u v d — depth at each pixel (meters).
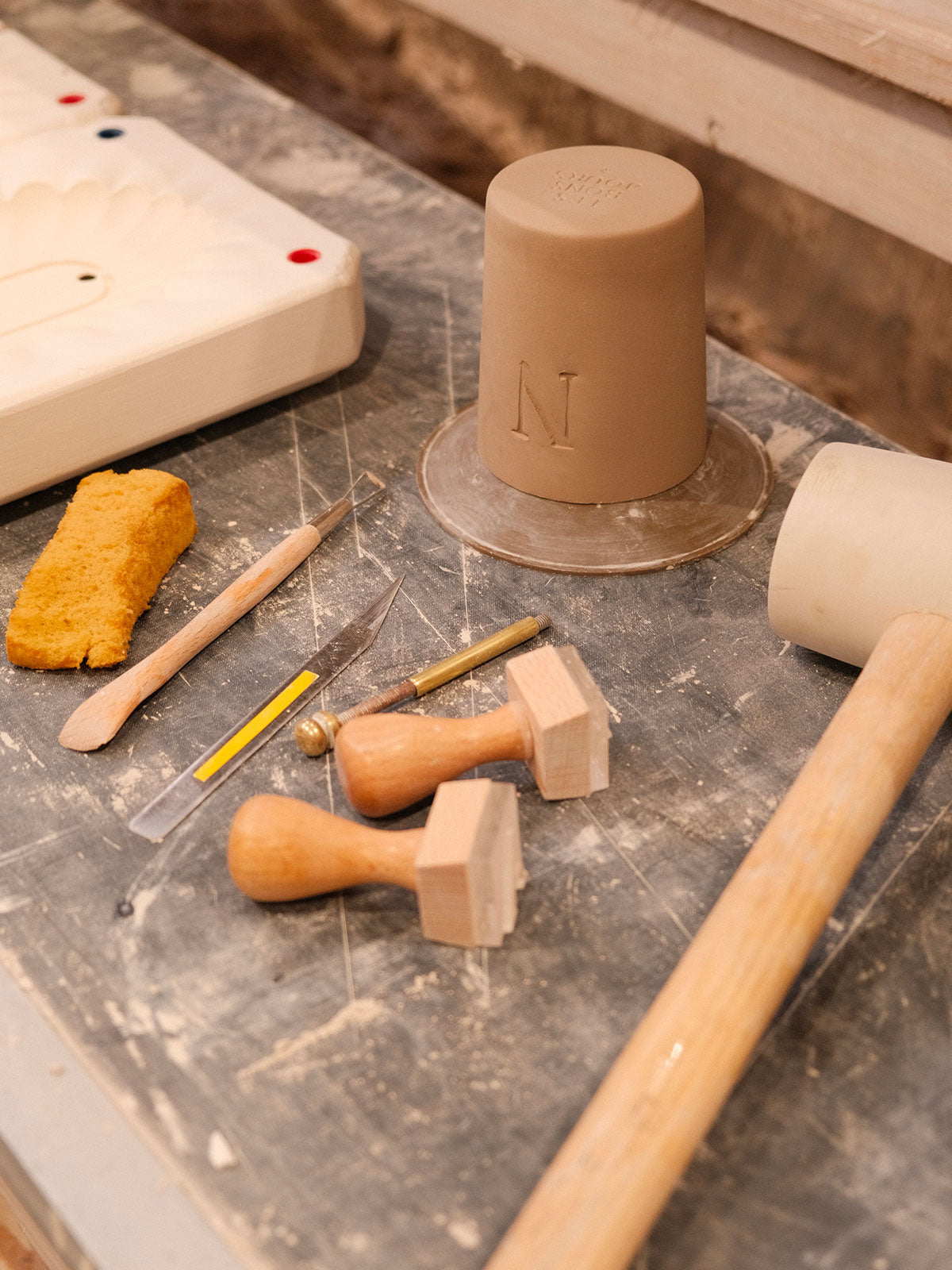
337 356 0.89
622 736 0.66
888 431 1.30
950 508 0.62
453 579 0.76
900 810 0.62
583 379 0.72
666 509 0.79
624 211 0.68
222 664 0.71
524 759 0.62
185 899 0.59
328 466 0.86
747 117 0.97
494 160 1.60
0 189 0.99
